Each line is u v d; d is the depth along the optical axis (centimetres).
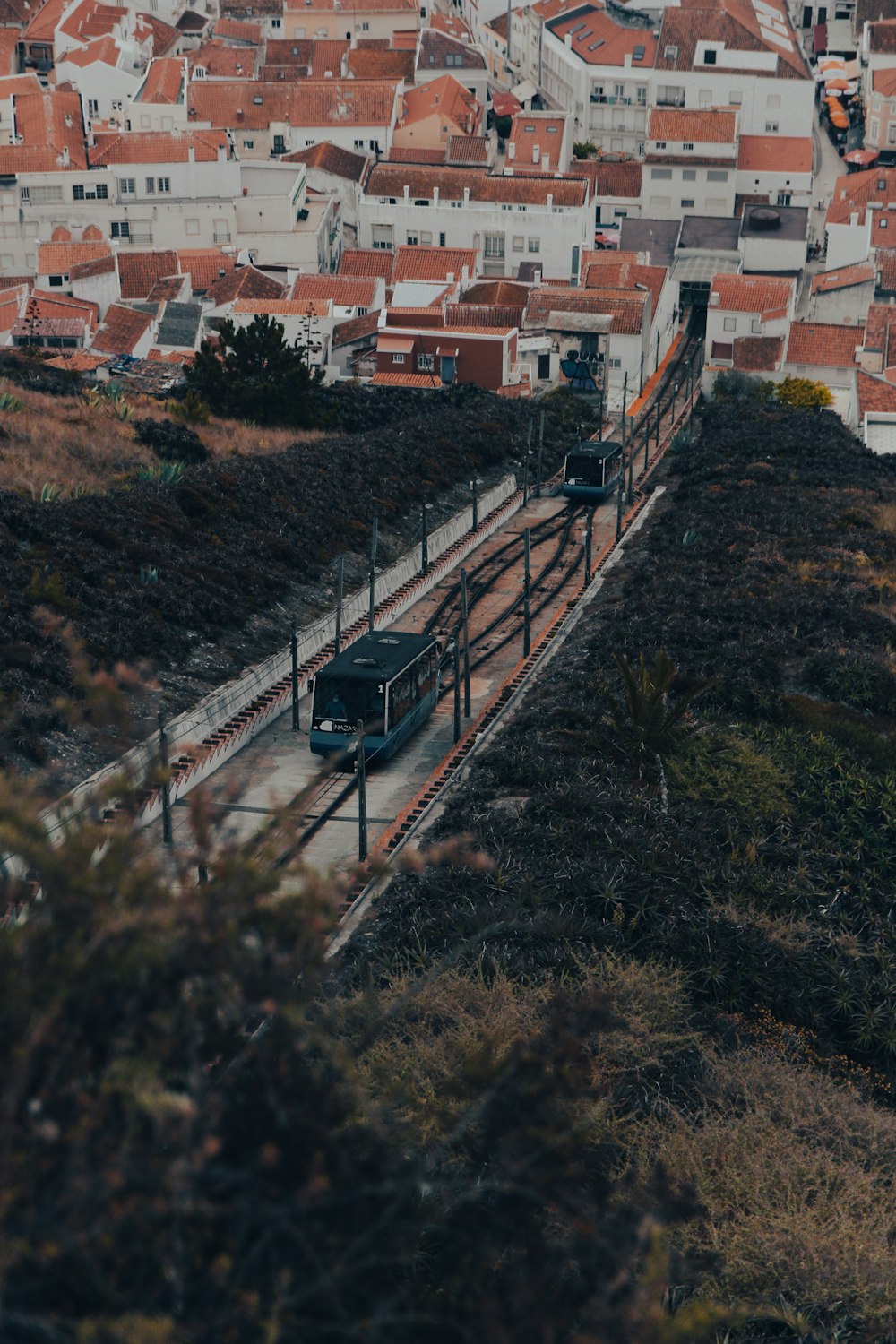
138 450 6662
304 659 5034
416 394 9912
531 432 8738
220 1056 1479
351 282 11850
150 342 10425
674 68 16862
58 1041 1217
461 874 3244
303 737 4441
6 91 14712
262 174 13362
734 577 5812
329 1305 1267
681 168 15188
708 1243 2122
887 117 17138
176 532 5425
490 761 4038
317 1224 1270
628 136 17012
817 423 9525
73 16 17525
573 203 13338
